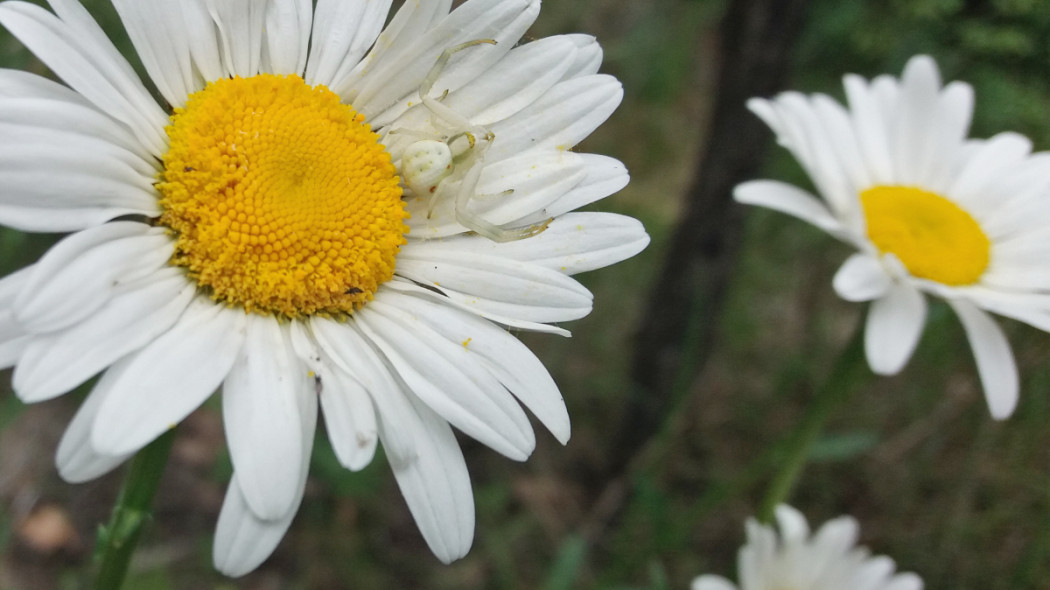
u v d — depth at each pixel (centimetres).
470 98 10
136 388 8
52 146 8
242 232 9
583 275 20
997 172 14
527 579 17
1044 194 14
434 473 9
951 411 19
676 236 17
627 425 18
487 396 9
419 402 9
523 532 18
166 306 9
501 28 10
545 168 10
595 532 18
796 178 21
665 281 17
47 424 16
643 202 23
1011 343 18
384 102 10
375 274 10
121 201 9
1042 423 18
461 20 10
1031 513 18
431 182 10
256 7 9
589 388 20
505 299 10
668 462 19
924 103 14
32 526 15
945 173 14
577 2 24
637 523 17
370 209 10
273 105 9
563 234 10
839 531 13
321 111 10
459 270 10
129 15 9
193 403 8
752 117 15
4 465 16
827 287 21
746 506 18
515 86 10
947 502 18
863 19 21
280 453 9
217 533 8
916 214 13
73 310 8
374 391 9
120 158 9
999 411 13
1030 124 20
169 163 9
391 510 17
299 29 10
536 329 9
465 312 10
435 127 10
